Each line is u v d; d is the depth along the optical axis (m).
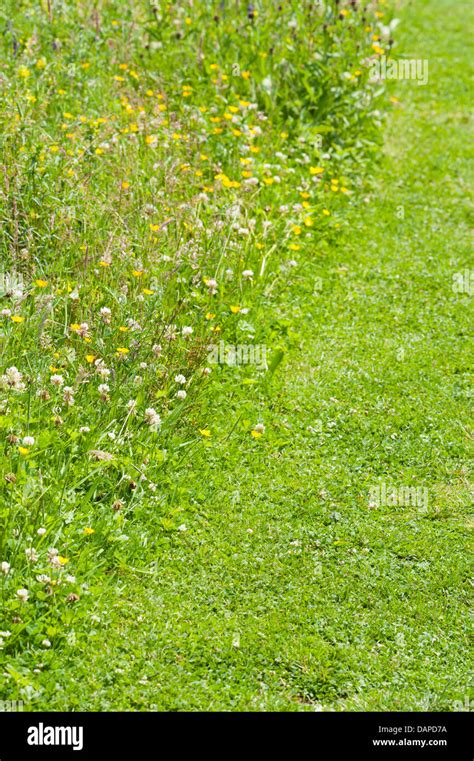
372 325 7.35
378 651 4.51
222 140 8.72
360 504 5.51
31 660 4.16
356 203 9.17
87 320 6.00
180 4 10.50
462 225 9.09
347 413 6.29
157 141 8.21
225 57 9.88
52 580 4.39
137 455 5.34
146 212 7.08
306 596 4.77
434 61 13.27
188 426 5.80
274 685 4.27
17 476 4.75
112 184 7.45
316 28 10.12
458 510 5.53
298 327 7.19
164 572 4.81
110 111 8.57
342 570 4.98
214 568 4.87
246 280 7.16
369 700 4.25
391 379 6.67
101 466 5.01
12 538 4.50
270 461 5.77
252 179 7.77
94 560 4.70
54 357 5.62
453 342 7.20
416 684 4.35
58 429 5.17
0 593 4.30
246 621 4.58
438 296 7.81
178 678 4.23
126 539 4.79
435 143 10.73
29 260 6.34
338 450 5.96
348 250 8.40
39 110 7.99
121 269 6.41
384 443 6.05
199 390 5.99
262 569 4.91
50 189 6.91
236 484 5.51
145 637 4.39
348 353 6.96
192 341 6.20
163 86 9.50
